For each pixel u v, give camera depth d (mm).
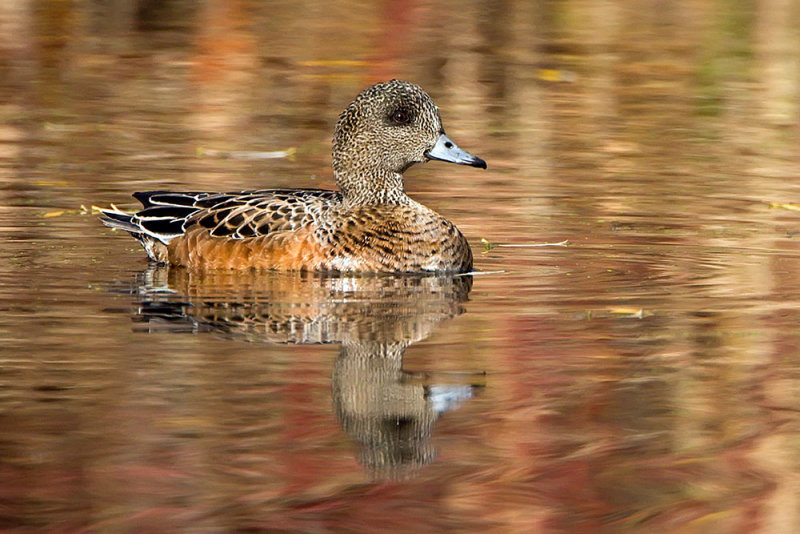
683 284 11961
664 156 18891
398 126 12805
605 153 19047
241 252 12445
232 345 9586
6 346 9438
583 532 6406
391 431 7777
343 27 30359
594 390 8617
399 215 12547
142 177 16938
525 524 6531
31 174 16953
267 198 12906
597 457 7422
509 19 31703
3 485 6875
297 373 8875
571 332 10102
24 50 26703
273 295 11328
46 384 8523
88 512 6578
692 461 7371
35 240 13625
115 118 21016
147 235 12852
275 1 33500
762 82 24797
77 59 26047
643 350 9594
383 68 25828
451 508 6719
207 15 31484
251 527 6449
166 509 6633
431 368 9062
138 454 7344
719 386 8727
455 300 11250
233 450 7422
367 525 6504
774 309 10922
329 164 18094
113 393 8359
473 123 21094
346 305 10977
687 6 33562
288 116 21531
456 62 26578
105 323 10195
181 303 10938
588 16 32250
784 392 8586
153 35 28906
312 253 12359
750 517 6621
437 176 17562
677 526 6508
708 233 14359
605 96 23594
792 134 20516
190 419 7895
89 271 12266
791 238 14102
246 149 18953
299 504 6734
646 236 14219
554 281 12094
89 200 15625
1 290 11328
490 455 7465
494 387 8664
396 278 12195
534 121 21359
